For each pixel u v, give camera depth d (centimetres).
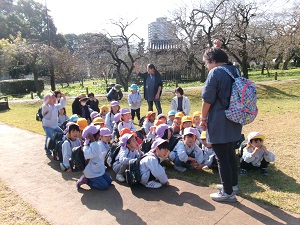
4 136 680
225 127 280
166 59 2336
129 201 317
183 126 465
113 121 572
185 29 2131
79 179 361
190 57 2155
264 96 1349
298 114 859
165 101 1354
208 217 274
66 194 342
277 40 2128
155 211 291
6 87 2614
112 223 272
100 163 354
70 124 429
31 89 2725
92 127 359
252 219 267
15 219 283
